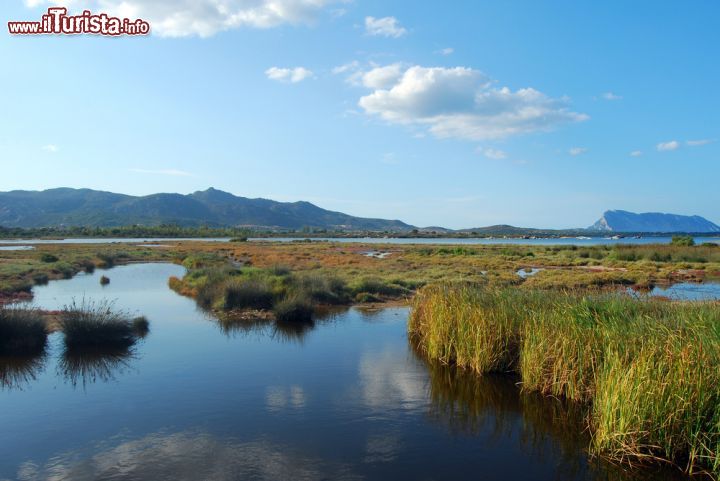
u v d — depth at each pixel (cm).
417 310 1622
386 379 1128
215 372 1177
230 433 819
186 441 787
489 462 725
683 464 712
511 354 1193
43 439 795
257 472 685
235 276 2697
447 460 730
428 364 1253
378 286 2562
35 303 2234
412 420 886
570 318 1073
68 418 882
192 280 2928
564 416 909
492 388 1064
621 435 729
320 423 866
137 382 1096
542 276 3484
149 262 5241
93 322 1417
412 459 731
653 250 5806
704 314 1045
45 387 1059
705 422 711
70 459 725
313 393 1027
